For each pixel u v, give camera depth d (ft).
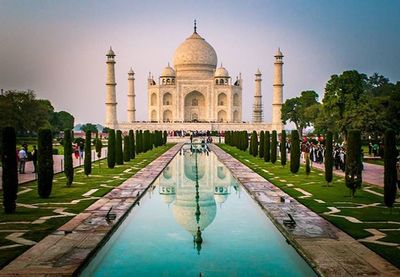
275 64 512.63
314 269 65.31
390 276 59.57
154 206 116.57
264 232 87.92
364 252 69.36
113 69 514.27
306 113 421.18
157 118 585.63
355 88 271.08
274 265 68.54
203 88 576.20
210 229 90.74
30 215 97.25
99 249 76.28
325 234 80.02
